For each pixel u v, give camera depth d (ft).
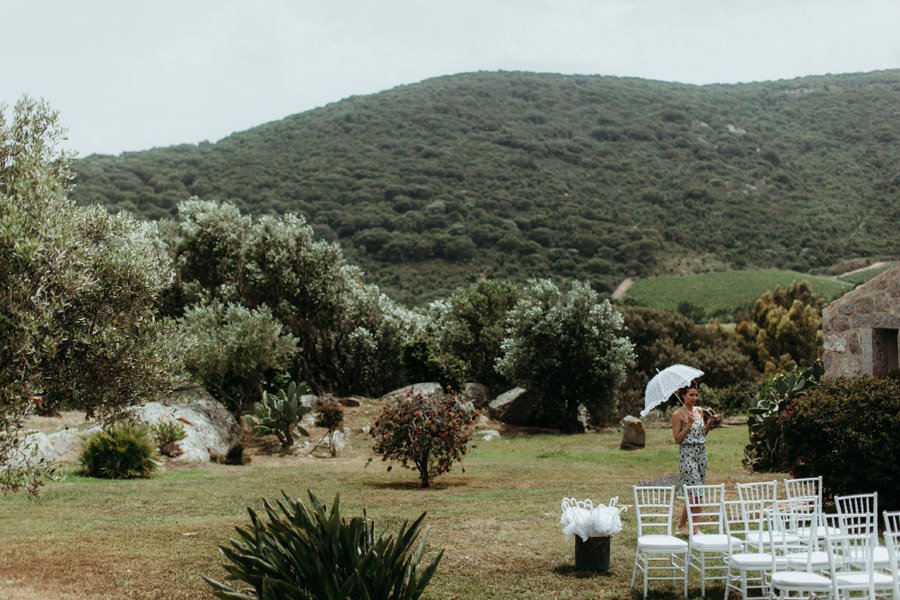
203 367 79.36
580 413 106.52
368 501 43.98
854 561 22.07
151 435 62.80
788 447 37.47
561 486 50.16
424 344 101.24
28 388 23.88
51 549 31.01
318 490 49.55
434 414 52.26
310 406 82.48
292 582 18.44
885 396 34.91
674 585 26.22
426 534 20.57
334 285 102.37
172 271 30.45
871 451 33.73
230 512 40.73
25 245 23.56
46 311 23.93
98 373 27.14
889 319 48.32
